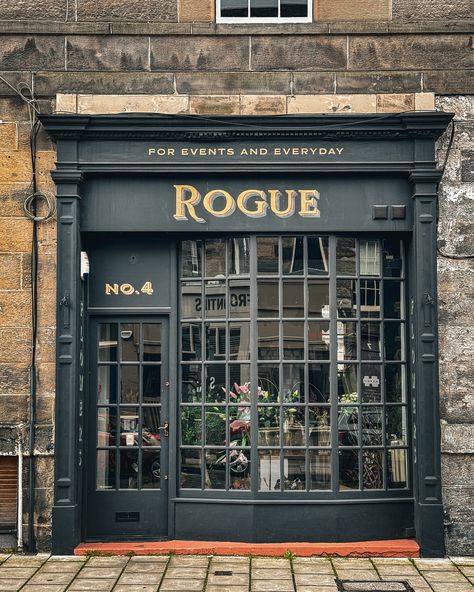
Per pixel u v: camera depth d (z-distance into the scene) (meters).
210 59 8.42
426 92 8.38
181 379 8.56
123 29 8.41
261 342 8.42
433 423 8.17
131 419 8.57
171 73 8.39
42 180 8.40
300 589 7.03
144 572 7.52
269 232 8.40
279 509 8.28
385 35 8.44
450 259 8.35
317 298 8.46
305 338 8.41
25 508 8.25
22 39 8.43
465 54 8.43
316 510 8.27
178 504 8.42
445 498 8.20
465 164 8.39
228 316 8.49
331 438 8.34
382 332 8.50
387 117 8.21
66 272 8.23
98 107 8.36
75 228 8.26
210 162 8.30
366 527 8.30
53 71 8.41
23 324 8.34
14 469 8.33
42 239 8.38
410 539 8.34
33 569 7.61
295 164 8.28
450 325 8.33
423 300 8.22
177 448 8.48
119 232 8.41
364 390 8.45
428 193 8.26
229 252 8.52
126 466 8.54
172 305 8.56
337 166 8.29
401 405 8.50
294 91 8.39
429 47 8.43
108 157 8.30
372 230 8.35
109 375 8.62
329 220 8.37
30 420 8.24
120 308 8.59
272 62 8.43
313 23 8.45
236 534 8.30
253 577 7.38
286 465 8.34
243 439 8.41
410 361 8.48
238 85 8.39
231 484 8.38
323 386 8.41
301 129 8.26
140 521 8.48
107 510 8.48
